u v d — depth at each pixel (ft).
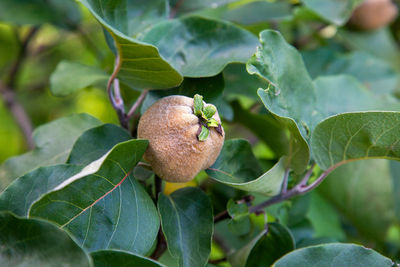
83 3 1.62
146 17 1.90
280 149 2.09
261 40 1.77
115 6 1.75
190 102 1.67
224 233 2.14
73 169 1.67
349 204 2.22
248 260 1.89
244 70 2.01
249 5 2.30
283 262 1.67
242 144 1.81
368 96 2.05
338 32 2.69
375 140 1.74
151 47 1.64
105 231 1.63
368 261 1.69
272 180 1.76
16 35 2.67
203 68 1.81
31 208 1.57
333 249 1.69
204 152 1.64
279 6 2.30
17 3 2.28
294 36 2.82
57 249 1.55
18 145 3.37
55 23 2.38
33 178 1.65
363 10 2.59
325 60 2.40
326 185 2.22
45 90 3.37
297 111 1.84
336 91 2.03
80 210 1.62
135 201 1.67
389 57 2.71
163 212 1.73
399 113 1.68
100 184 1.63
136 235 1.65
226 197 1.95
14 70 2.68
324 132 1.76
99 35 3.00
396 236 2.72
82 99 3.58
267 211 1.96
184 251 1.71
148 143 1.65
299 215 2.03
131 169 1.67
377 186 2.19
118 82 1.90
